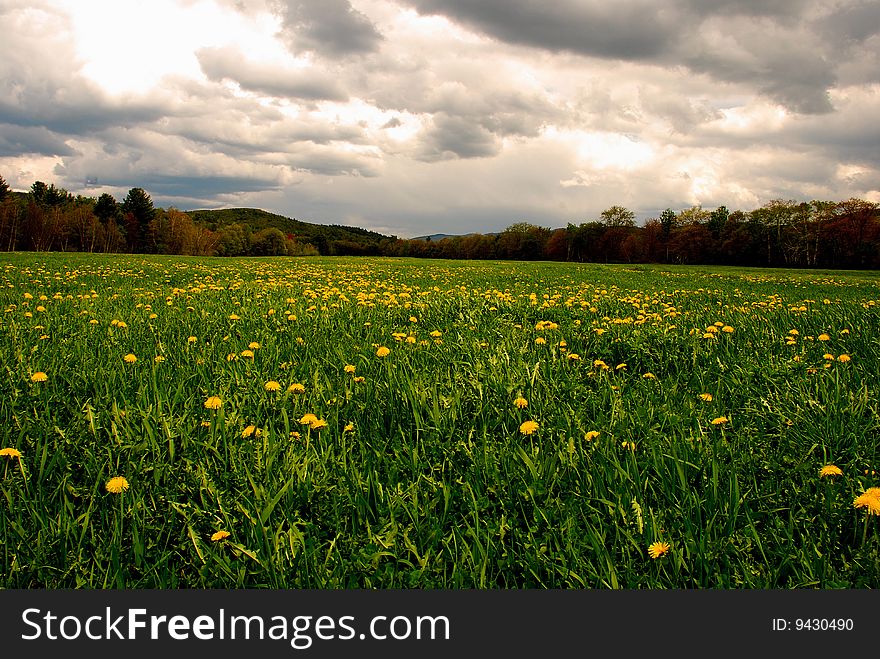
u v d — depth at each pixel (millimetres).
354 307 9055
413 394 4066
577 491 2908
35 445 3264
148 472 3012
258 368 4953
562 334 6477
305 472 2965
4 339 5703
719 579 2295
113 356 5109
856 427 3455
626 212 115750
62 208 108625
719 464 3117
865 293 18578
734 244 97250
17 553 2369
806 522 2600
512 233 133000
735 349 5898
